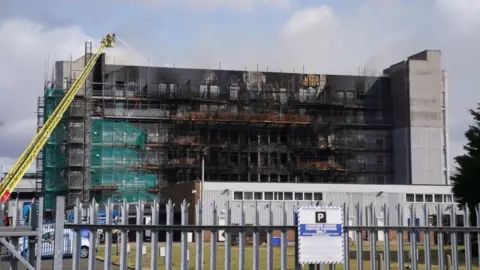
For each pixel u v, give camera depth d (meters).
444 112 116.31
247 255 39.34
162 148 105.56
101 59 105.62
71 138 97.00
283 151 109.31
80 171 96.25
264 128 110.44
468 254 18.12
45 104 101.94
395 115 114.56
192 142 106.25
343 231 17.31
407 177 110.69
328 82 114.25
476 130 54.84
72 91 94.00
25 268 15.67
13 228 14.96
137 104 106.44
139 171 101.06
